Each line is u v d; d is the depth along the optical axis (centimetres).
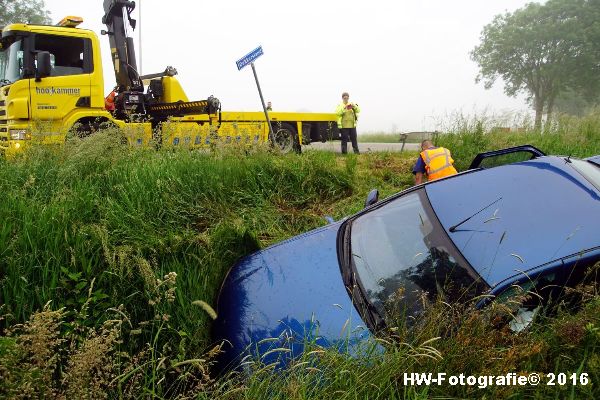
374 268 305
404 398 213
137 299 296
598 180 338
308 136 1129
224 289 326
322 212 593
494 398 210
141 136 652
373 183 709
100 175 486
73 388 210
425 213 332
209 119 942
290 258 337
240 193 565
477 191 338
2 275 290
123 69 970
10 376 200
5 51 837
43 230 321
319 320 271
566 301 254
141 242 372
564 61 5134
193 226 486
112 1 949
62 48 816
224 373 258
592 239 271
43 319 219
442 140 923
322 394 218
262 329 274
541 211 301
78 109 836
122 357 266
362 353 238
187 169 561
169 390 251
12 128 775
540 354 223
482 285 264
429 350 211
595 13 4991
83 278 300
